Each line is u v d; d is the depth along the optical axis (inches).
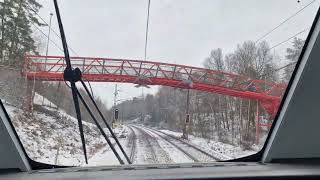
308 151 153.3
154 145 768.9
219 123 1145.4
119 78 793.6
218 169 131.8
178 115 1430.9
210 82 911.0
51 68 286.2
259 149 161.2
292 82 150.7
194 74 957.8
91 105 147.4
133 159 454.0
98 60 566.9
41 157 198.2
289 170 125.9
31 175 122.5
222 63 860.0
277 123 152.6
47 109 273.9
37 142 256.7
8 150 128.6
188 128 1343.5
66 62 132.1
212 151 721.0
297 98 147.9
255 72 413.7
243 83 720.3
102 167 145.5
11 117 139.3
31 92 262.5
